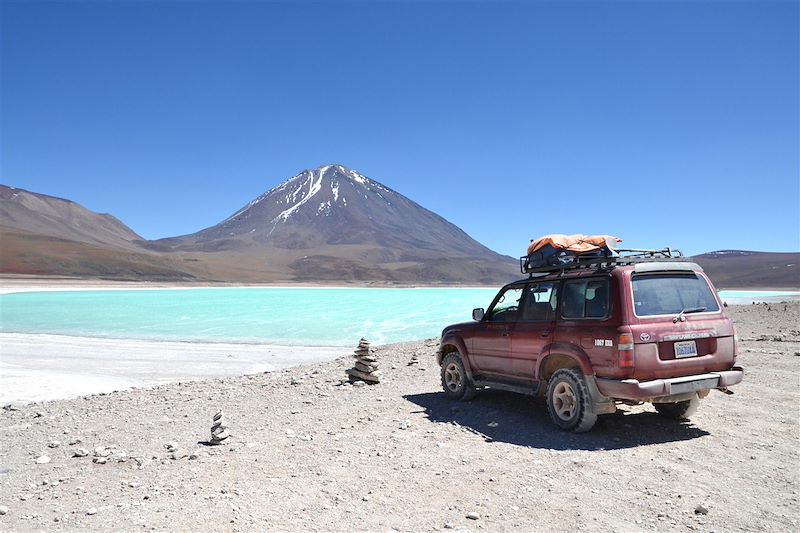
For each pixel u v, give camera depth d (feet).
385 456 19.43
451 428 23.21
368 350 36.47
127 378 47.37
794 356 41.55
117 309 172.35
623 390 19.75
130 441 23.36
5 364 55.52
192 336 87.15
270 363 56.49
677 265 21.93
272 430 24.06
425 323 119.85
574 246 23.30
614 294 20.58
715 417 23.95
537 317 24.50
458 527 13.53
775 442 20.06
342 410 27.78
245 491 16.25
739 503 14.65
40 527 14.14
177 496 16.02
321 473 17.76
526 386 24.95
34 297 278.46
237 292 449.89
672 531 13.10
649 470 17.34
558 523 13.66
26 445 23.54
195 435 23.91
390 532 13.32
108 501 15.90
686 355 20.90
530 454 19.27
